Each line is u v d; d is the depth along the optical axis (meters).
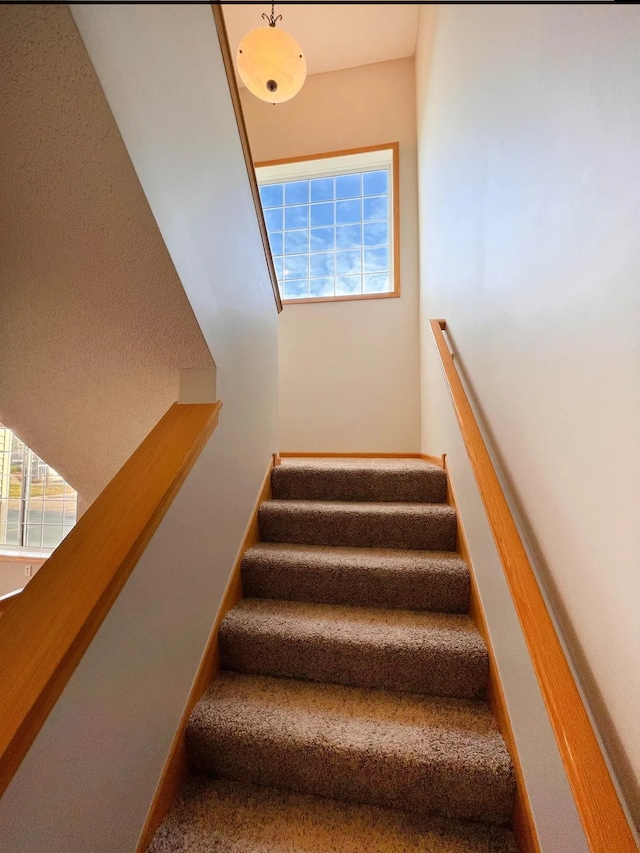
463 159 1.75
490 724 1.16
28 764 0.69
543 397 0.95
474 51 1.56
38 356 1.42
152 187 0.95
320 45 3.34
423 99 2.99
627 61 0.63
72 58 0.72
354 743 1.09
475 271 1.57
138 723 0.98
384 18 3.12
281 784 1.12
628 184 0.63
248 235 1.72
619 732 0.65
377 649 1.31
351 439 3.39
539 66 0.96
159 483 1.09
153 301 1.17
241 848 0.98
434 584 1.53
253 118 3.67
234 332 1.57
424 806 1.05
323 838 1.00
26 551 4.18
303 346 3.52
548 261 0.92
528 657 0.91
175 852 0.97
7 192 0.93
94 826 0.83
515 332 1.14
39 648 0.74
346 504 2.00
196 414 1.35
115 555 0.91
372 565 1.58
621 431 0.65
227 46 1.41
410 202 3.41
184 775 1.15
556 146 0.88
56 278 1.13
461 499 1.71
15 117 0.79
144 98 0.91
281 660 1.37
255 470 1.87
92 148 0.84
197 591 1.29
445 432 2.14
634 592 0.61
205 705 1.24
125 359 1.41
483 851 0.97
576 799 0.62
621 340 0.65
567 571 0.83
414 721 1.17
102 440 1.86
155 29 0.97
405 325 3.38
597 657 0.71
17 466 4.28
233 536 1.59
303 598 1.61
